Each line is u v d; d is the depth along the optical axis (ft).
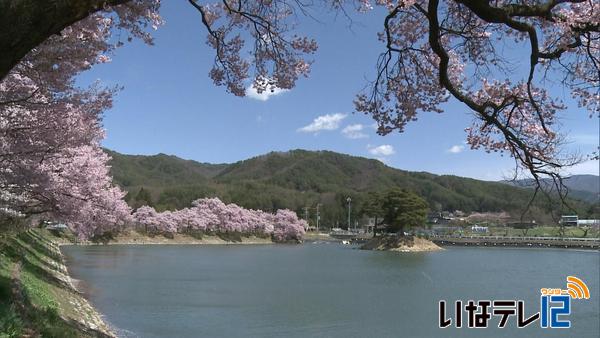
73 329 42.68
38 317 35.86
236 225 355.77
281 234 376.89
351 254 249.34
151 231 309.01
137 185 541.34
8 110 36.09
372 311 81.61
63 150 43.09
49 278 74.13
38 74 32.09
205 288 104.06
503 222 399.24
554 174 22.38
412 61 29.25
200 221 332.80
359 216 459.32
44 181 45.57
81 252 192.13
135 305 81.10
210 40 32.48
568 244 326.24
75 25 29.71
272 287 109.09
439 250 307.37
